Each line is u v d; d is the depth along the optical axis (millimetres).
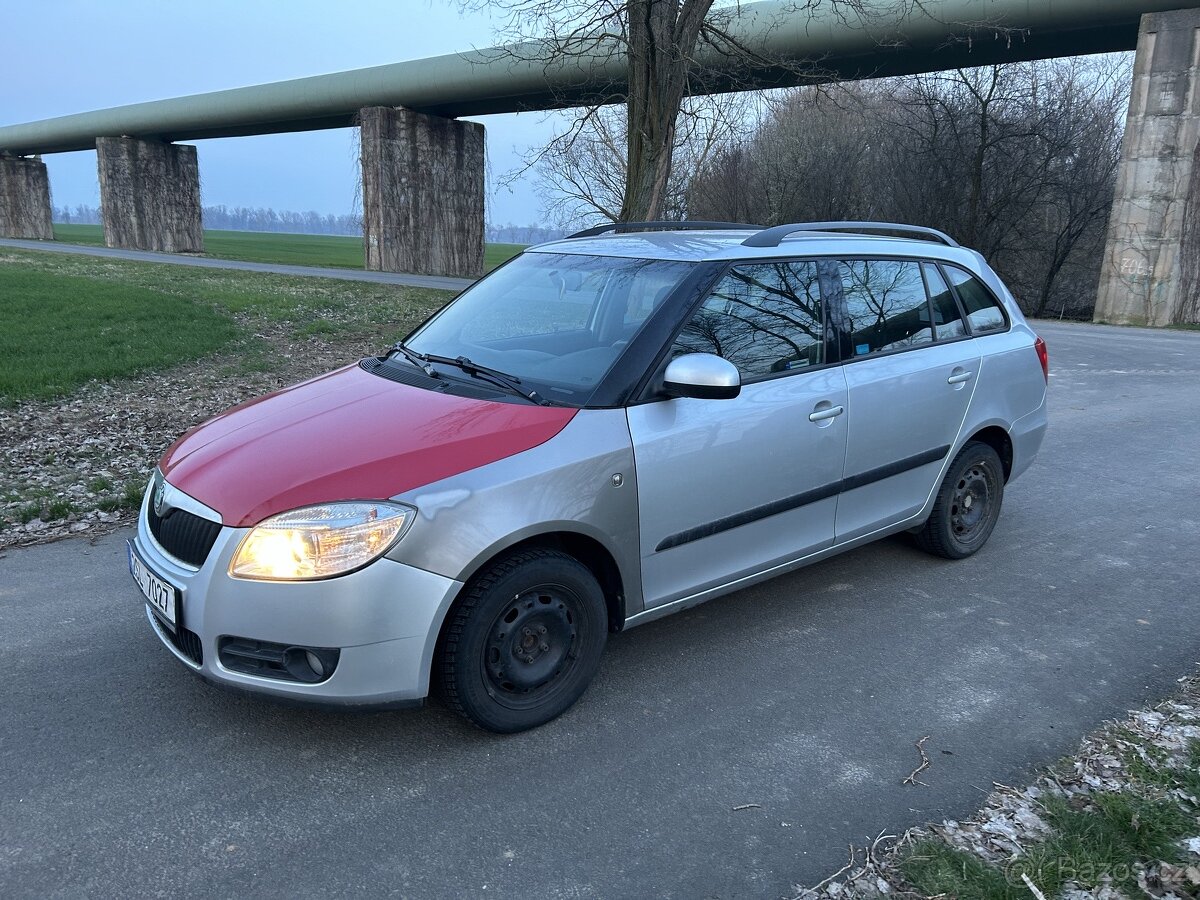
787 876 2555
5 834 2686
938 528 4898
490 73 32812
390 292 23875
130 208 56125
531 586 3131
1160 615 4418
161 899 2439
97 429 8359
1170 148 23266
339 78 40469
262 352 13250
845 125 39375
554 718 3379
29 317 15570
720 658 3906
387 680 2904
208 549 2938
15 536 5398
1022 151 35000
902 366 4395
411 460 2984
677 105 12906
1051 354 14758
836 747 3229
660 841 2707
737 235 4242
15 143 67000
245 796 2900
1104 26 23859
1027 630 4227
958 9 23516
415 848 2666
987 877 2496
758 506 3814
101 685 3592
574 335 3758
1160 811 2781
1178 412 9711
